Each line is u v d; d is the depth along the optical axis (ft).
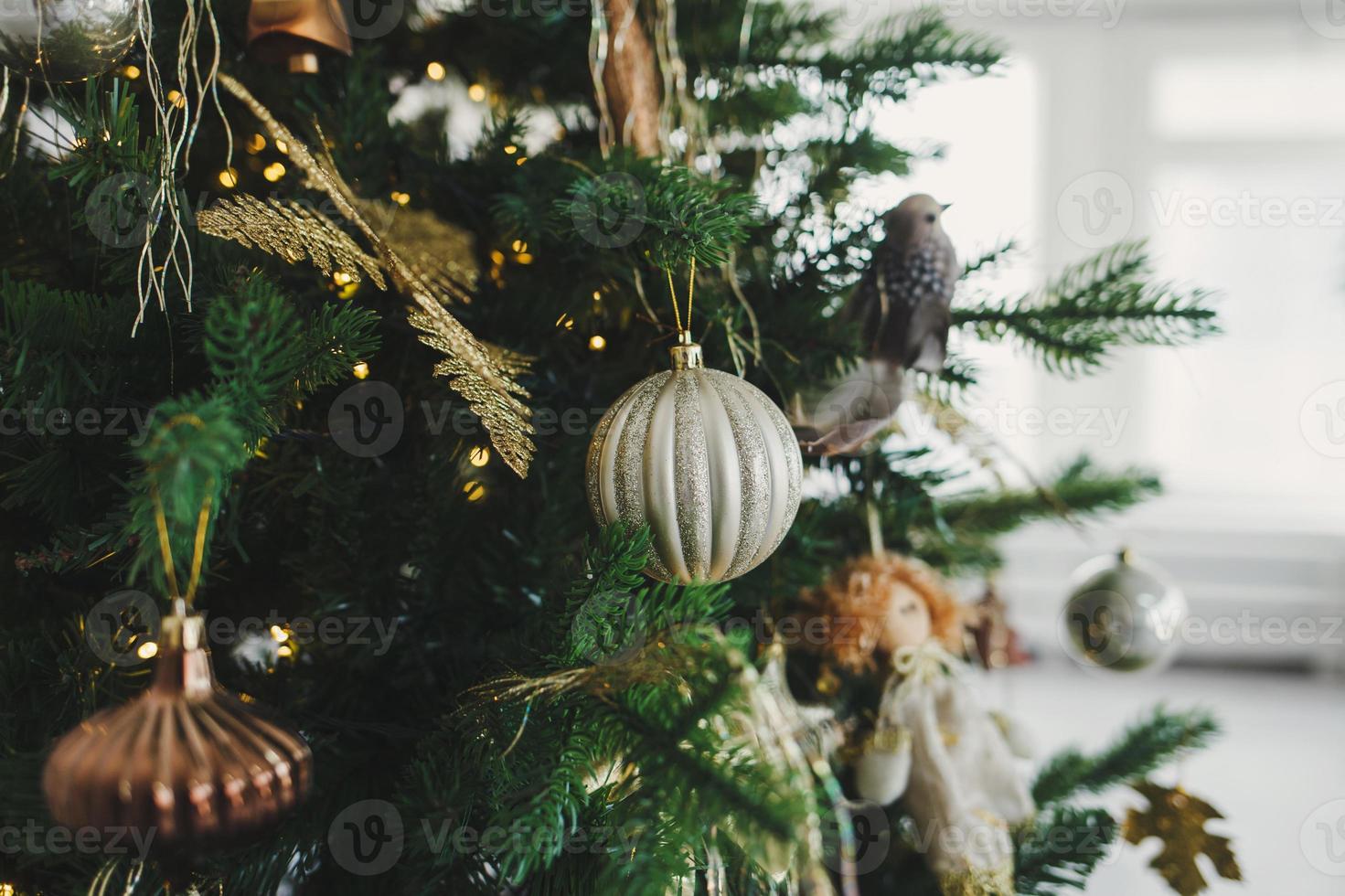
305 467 1.86
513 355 1.88
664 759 1.56
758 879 1.77
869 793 2.25
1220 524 7.14
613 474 1.66
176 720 1.40
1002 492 2.71
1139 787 2.34
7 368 1.60
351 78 1.98
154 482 1.34
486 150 2.10
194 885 1.67
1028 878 2.29
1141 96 7.27
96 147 1.60
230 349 1.42
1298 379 7.32
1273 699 6.31
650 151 2.04
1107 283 2.20
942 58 2.17
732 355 1.92
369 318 1.62
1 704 1.69
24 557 1.68
